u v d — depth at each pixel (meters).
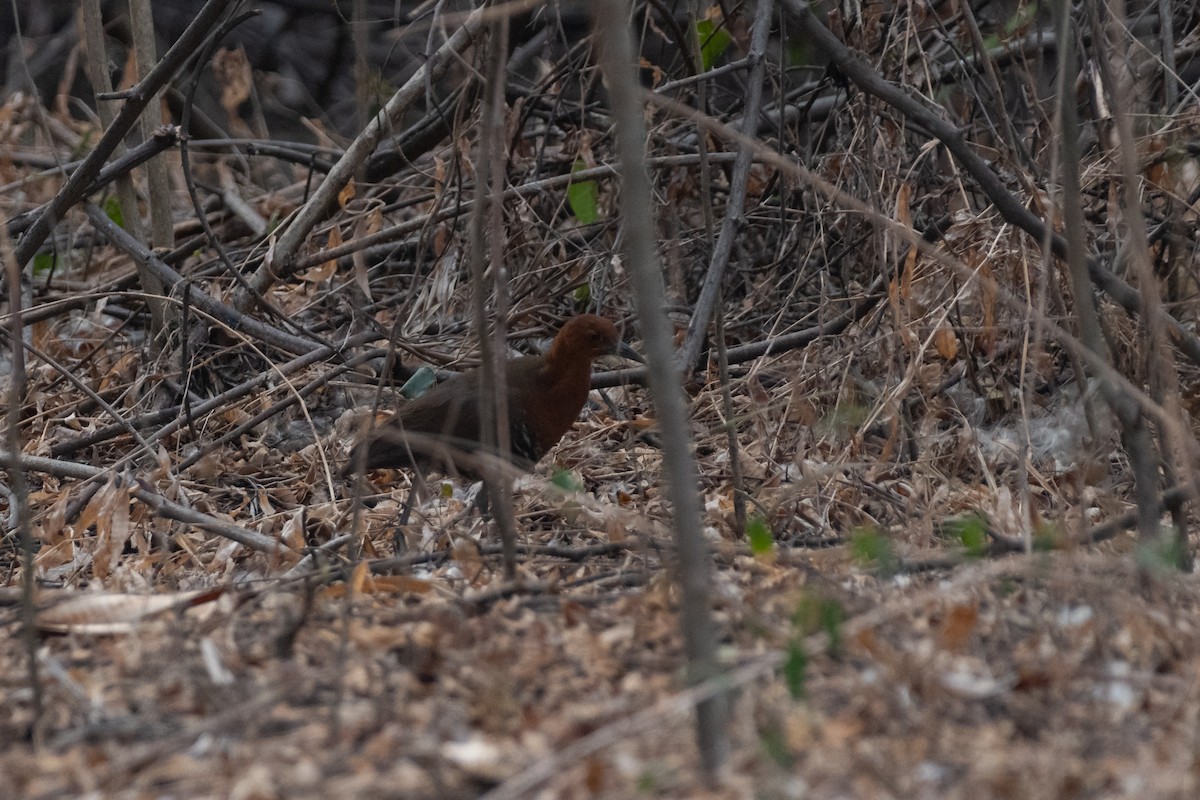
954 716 6.23
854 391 11.34
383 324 14.12
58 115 21.05
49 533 10.23
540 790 5.64
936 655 6.81
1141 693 6.45
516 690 6.62
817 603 6.01
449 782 5.71
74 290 16.30
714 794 5.53
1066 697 6.43
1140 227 7.77
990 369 11.70
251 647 7.22
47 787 5.89
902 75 12.05
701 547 5.71
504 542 7.96
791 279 13.95
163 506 10.30
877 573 8.07
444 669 6.81
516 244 13.84
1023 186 10.83
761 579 8.23
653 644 7.12
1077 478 9.75
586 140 13.84
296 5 23.38
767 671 6.64
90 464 12.44
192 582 9.42
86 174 12.51
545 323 14.29
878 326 11.46
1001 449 10.92
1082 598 7.62
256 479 12.15
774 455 11.13
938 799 5.48
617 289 13.69
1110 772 5.70
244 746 6.11
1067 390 11.84
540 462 11.56
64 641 7.58
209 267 15.58
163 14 24.47
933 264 11.48
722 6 14.05
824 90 15.15
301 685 6.71
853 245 12.80
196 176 19.45
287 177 20.86
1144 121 11.54
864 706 6.19
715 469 11.20
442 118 13.05
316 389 13.01
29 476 12.08
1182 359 11.47
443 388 10.65
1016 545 8.36
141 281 13.93
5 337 14.23
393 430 10.36
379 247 15.33
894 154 12.12
